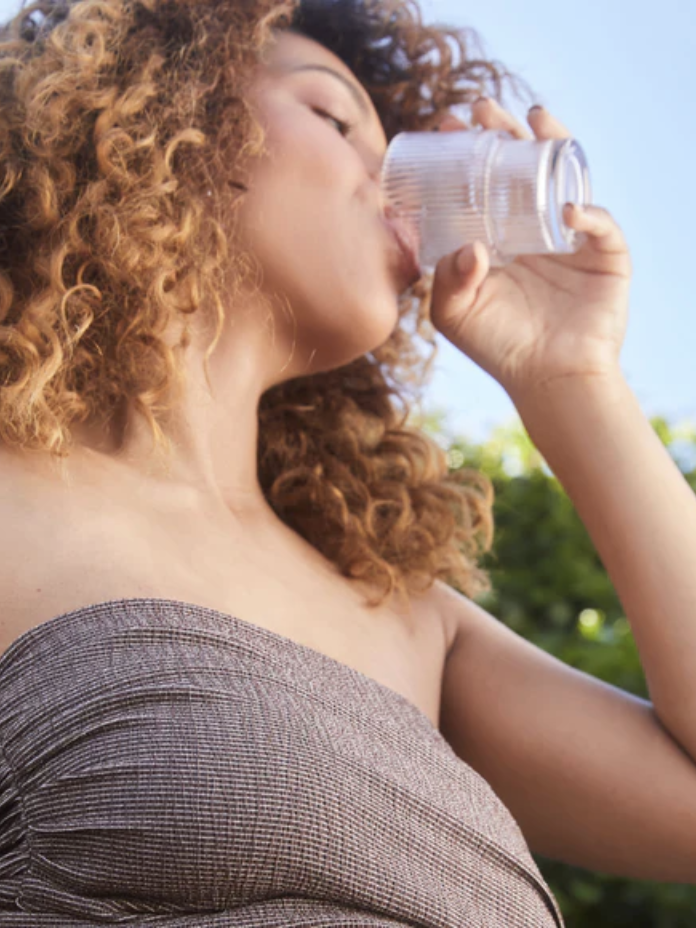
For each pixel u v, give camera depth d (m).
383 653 1.56
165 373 1.46
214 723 1.14
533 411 1.73
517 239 1.66
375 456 1.89
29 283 1.49
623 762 1.67
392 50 1.92
